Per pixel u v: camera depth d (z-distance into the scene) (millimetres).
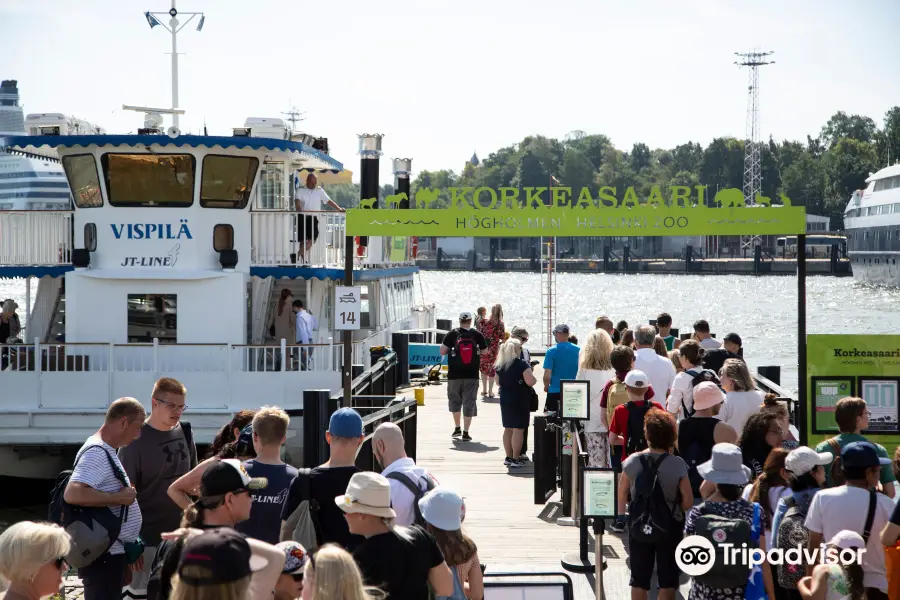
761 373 20125
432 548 6730
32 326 23734
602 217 12719
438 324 39750
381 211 13250
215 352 21094
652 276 175125
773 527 8594
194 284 21469
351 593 5371
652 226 12547
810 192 187750
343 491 7691
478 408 25078
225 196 21953
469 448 19609
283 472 8344
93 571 8539
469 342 20062
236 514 6844
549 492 15789
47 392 19656
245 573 4855
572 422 13492
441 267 199750
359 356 23031
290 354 21422
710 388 10805
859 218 117750
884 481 10078
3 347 21641
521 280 166625
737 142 195000
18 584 6055
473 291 140500
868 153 194250
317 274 22281
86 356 21375
